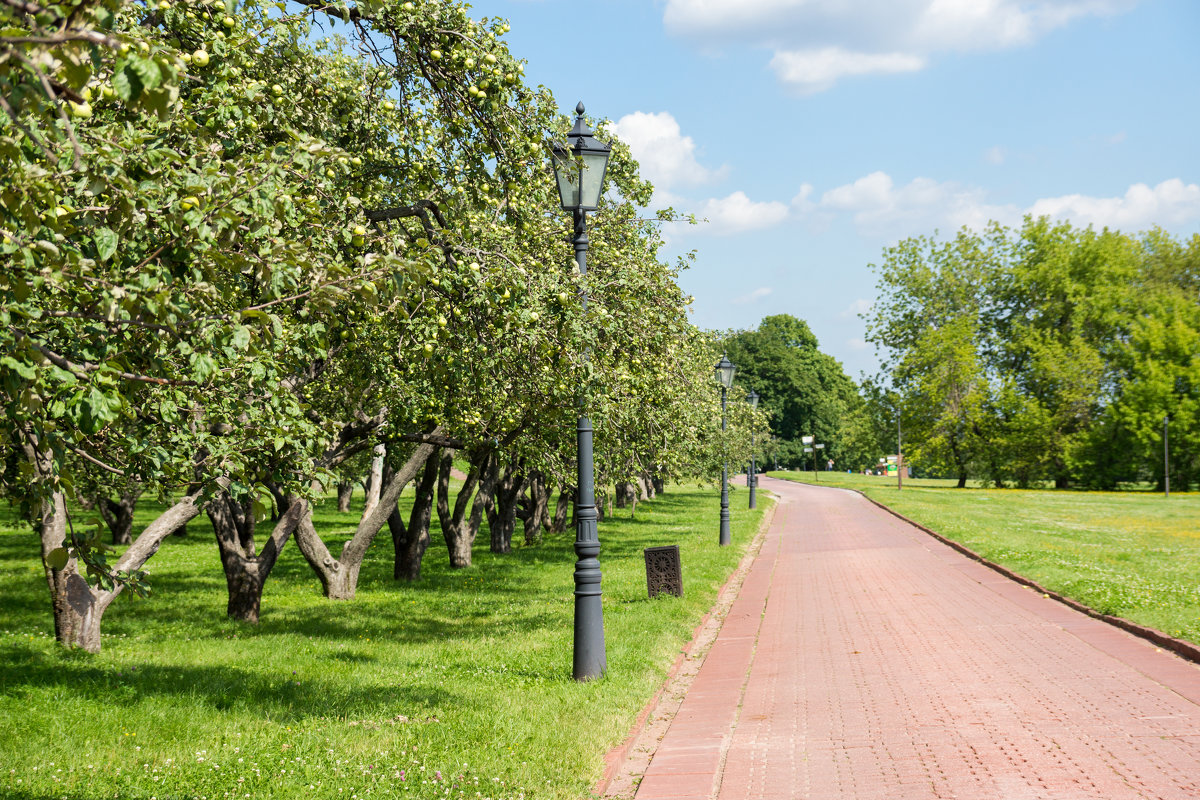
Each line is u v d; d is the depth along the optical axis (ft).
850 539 102.68
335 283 15.90
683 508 166.81
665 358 49.26
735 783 22.11
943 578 64.59
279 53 28.81
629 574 70.74
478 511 85.92
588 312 30.07
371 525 64.23
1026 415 218.38
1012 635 40.98
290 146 18.49
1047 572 59.98
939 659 36.27
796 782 21.95
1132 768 21.42
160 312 14.34
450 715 27.63
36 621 51.06
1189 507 155.22
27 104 10.34
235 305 19.19
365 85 32.91
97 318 14.25
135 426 22.35
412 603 60.85
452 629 49.60
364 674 35.32
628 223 52.21
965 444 227.40
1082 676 31.86
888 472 389.60
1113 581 52.75
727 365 95.20
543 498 112.06
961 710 27.96
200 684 32.53
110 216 15.02
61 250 13.47
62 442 16.11
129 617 54.34
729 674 36.09
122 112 18.06
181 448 24.21
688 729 27.89
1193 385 209.36
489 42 26.37
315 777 21.27
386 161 32.48
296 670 36.40
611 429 49.29
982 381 226.17
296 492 30.76
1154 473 213.87
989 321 239.71
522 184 29.94
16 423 15.21
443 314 26.89
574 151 33.30
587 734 25.46
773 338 365.20
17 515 41.14
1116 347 221.66
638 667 35.09
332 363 43.24
